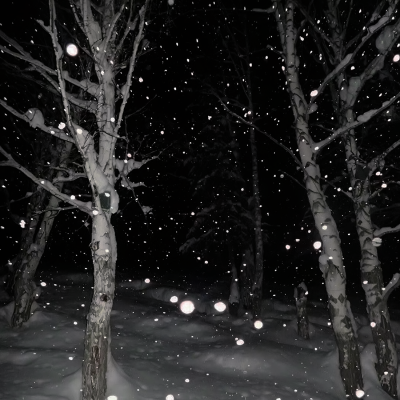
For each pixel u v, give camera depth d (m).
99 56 6.33
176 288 17.22
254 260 14.56
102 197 5.62
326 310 15.84
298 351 9.28
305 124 8.29
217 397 6.65
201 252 15.30
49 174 9.82
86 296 14.07
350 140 8.76
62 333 9.05
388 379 7.64
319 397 7.21
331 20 9.30
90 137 5.83
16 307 9.55
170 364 8.09
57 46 5.16
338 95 9.15
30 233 10.29
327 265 7.67
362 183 8.39
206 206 15.55
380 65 8.45
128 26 6.49
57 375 6.65
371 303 7.95
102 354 5.68
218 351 8.77
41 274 18.48
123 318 11.39
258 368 8.19
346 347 7.44
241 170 15.88
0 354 7.55
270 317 13.66
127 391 6.14
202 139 15.40
